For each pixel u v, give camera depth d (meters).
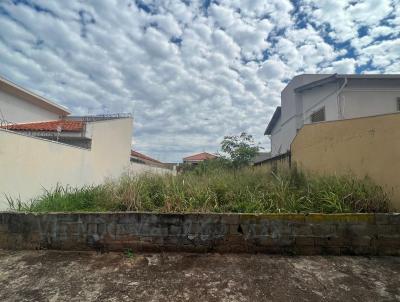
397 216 3.32
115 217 3.57
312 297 2.43
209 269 3.00
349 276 2.81
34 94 11.20
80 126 8.99
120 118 11.43
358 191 3.74
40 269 3.02
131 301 2.39
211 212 3.70
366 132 4.18
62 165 6.78
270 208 3.78
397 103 8.29
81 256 3.40
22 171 5.30
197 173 6.39
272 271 2.94
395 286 2.60
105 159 9.93
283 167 6.38
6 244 3.67
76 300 2.41
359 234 3.34
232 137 10.92
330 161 5.13
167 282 2.72
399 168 3.56
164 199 4.02
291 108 11.33
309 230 3.39
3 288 2.61
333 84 8.80
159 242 3.51
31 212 3.71
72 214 3.62
